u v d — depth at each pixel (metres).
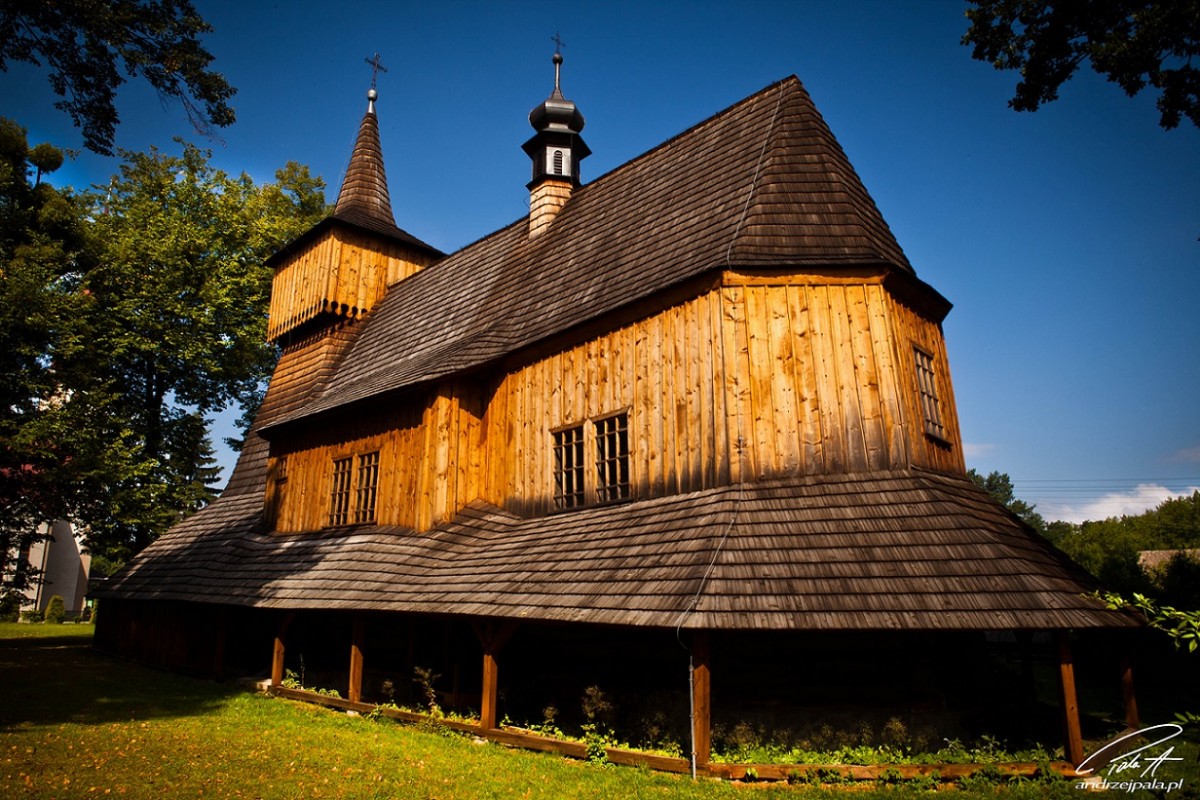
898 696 9.16
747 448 10.21
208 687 14.81
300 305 22.41
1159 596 17.06
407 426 15.15
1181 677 14.28
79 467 15.78
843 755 8.29
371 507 15.71
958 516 8.73
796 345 10.61
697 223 12.59
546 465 13.28
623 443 12.12
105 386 17.31
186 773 8.02
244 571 15.81
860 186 12.94
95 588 20.56
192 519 22.14
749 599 7.93
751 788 7.34
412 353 18.08
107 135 10.44
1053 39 10.46
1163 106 10.22
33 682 14.86
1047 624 7.42
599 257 14.39
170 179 27.92
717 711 9.33
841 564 8.30
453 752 9.08
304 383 21.73
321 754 8.93
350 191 24.39
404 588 11.96
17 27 9.23
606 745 8.89
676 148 15.11
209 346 26.25
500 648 10.23
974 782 7.41
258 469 21.98
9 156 20.95
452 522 13.80
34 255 18.28
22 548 16.41
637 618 8.21
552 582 9.93
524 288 16.05
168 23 9.69
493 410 14.81
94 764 8.30
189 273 26.31
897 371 10.38
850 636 9.48
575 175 18.66
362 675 14.19
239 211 28.58
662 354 11.67
